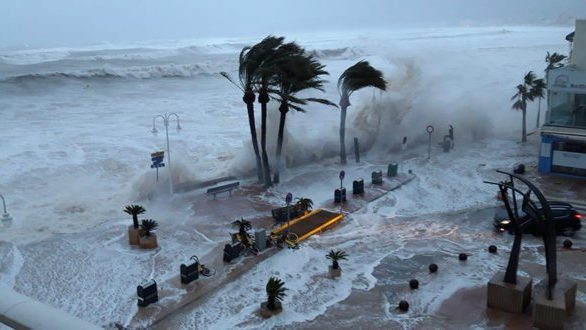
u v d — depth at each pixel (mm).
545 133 28562
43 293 16031
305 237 20375
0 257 18625
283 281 16781
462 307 14945
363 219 22891
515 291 14359
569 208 21062
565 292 13977
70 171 30312
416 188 27156
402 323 14180
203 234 20750
